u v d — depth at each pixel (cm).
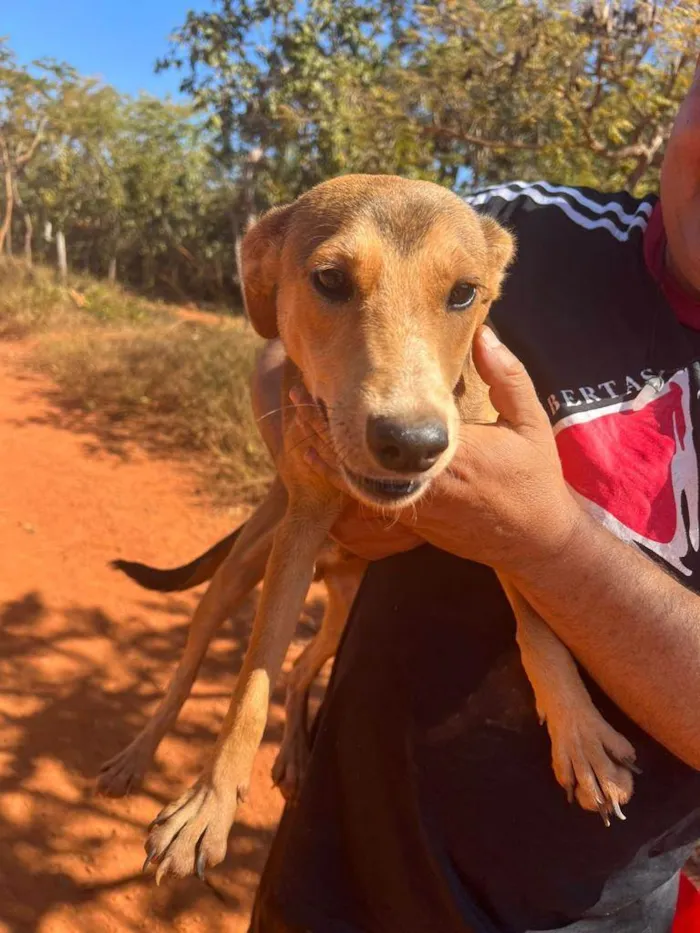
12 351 265
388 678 47
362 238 48
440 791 45
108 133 775
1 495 156
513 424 41
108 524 149
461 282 49
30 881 81
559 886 45
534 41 209
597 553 40
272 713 109
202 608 71
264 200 695
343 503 53
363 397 43
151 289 812
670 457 44
